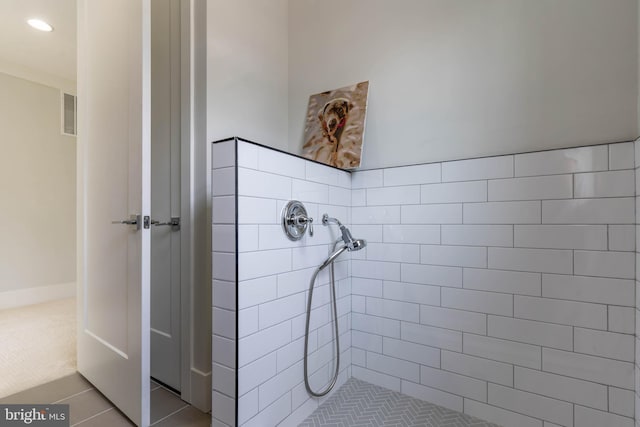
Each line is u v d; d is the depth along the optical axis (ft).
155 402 4.99
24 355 6.50
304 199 4.53
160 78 5.55
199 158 4.95
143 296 4.05
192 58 5.01
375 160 5.42
